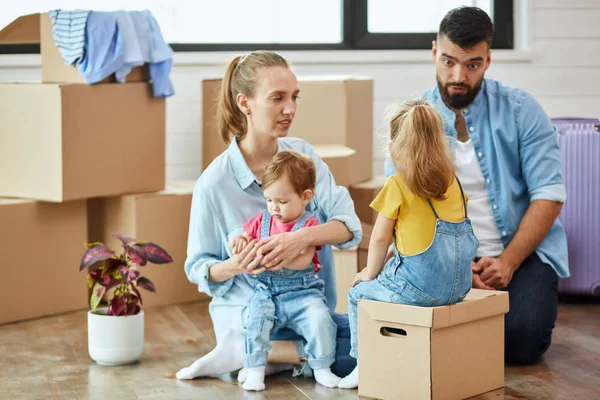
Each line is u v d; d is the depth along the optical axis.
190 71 5.67
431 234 3.12
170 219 4.80
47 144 4.47
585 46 6.17
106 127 4.61
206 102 5.35
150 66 4.76
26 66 5.35
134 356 3.73
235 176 3.55
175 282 4.85
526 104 3.94
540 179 3.89
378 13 6.16
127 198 4.70
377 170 6.06
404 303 3.17
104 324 3.69
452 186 3.20
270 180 3.38
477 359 3.25
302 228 3.37
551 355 3.83
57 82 4.67
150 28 4.74
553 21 6.14
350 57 5.96
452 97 3.85
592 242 4.78
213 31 5.88
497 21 6.18
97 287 3.74
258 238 3.46
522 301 3.71
